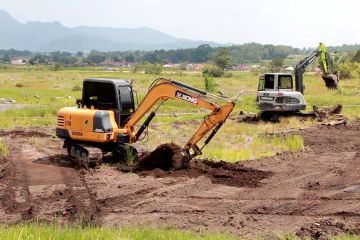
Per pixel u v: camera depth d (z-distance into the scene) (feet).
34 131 78.54
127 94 55.57
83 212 38.60
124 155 54.29
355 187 45.03
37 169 52.42
